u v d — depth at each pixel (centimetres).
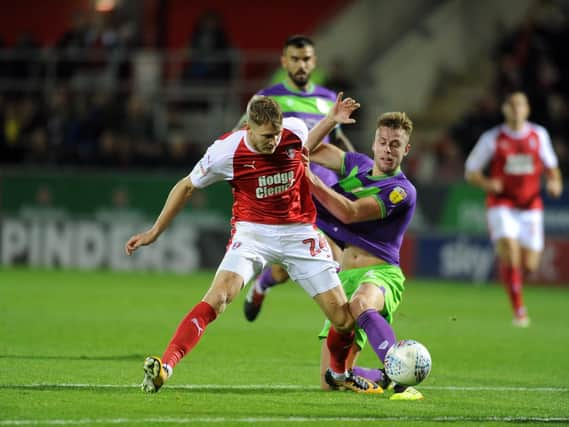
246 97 8456
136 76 8488
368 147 7912
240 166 2384
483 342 3903
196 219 7388
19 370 2755
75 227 7412
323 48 9012
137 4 9300
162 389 2488
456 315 4975
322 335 2612
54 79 8500
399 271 2614
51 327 3941
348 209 2516
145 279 6625
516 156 4934
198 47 8312
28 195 7475
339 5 9200
